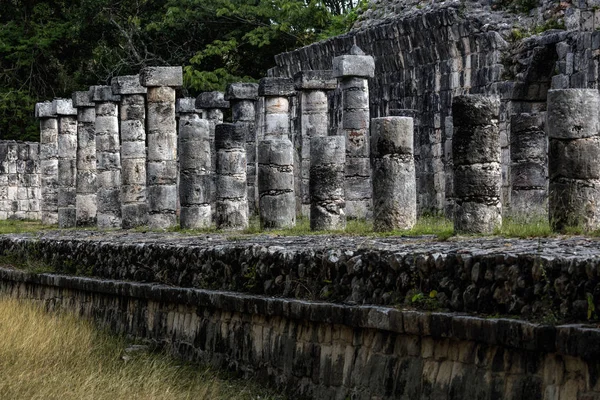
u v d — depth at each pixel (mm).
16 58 55875
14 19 56906
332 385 13133
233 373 15133
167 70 29703
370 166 31016
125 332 18297
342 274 13570
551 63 30188
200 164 27562
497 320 10898
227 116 52031
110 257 19688
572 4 30391
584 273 10484
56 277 20844
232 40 50719
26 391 13398
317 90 33438
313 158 23078
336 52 38500
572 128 17109
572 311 10539
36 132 55906
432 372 11719
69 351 15969
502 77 31281
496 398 10898
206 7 50812
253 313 14750
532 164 23906
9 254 24234
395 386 12125
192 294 16234
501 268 11336
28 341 16109
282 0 50875
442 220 25688
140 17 53844
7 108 55156
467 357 11352
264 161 24547
